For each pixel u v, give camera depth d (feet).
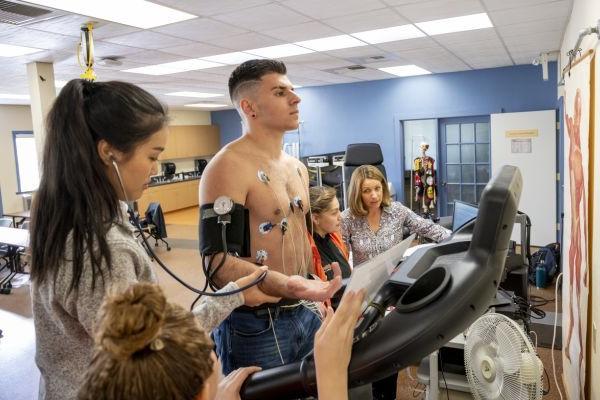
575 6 9.63
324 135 26.76
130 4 9.99
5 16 10.21
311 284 3.01
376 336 2.00
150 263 2.48
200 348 1.49
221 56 16.37
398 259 2.29
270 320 3.78
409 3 10.69
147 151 2.43
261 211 3.79
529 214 20.59
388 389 7.02
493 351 4.34
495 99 21.97
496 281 1.91
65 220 2.26
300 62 18.45
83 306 2.20
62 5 9.84
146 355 1.37
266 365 3.76
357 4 10.60
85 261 2.20
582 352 5.95
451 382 5.61
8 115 28.07
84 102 2.32
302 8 10.71
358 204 8.05
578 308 6.38
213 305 2.74
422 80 23.57
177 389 1.37
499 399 4.27
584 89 5.74
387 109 24.76
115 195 2.38
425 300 1.95
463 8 11.28
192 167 41.06
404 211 8.22
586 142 5.54
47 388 2.41
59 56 14.69
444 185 24.06
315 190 6.63
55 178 2.30
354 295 1.95
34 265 2.33
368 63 19.22
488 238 1.89
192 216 33.37
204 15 10.93
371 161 18.71
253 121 3.93
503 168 2.08
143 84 22.57
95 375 1.39
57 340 2.39
